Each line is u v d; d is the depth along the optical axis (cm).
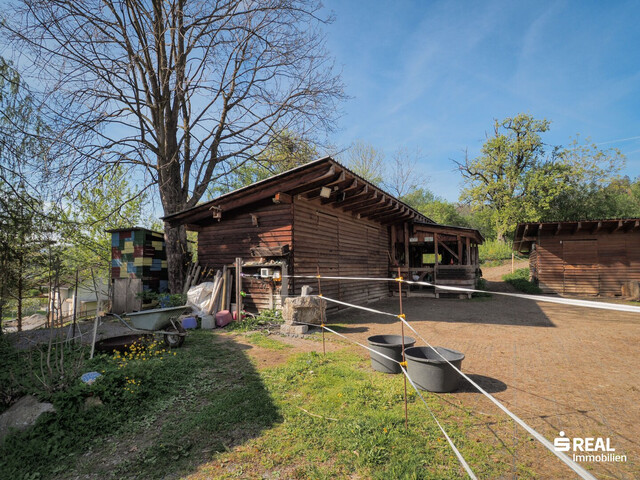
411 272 1536
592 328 770
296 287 871
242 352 580
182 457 286
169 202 1248
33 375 420
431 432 308
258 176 1819
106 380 388
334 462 271
